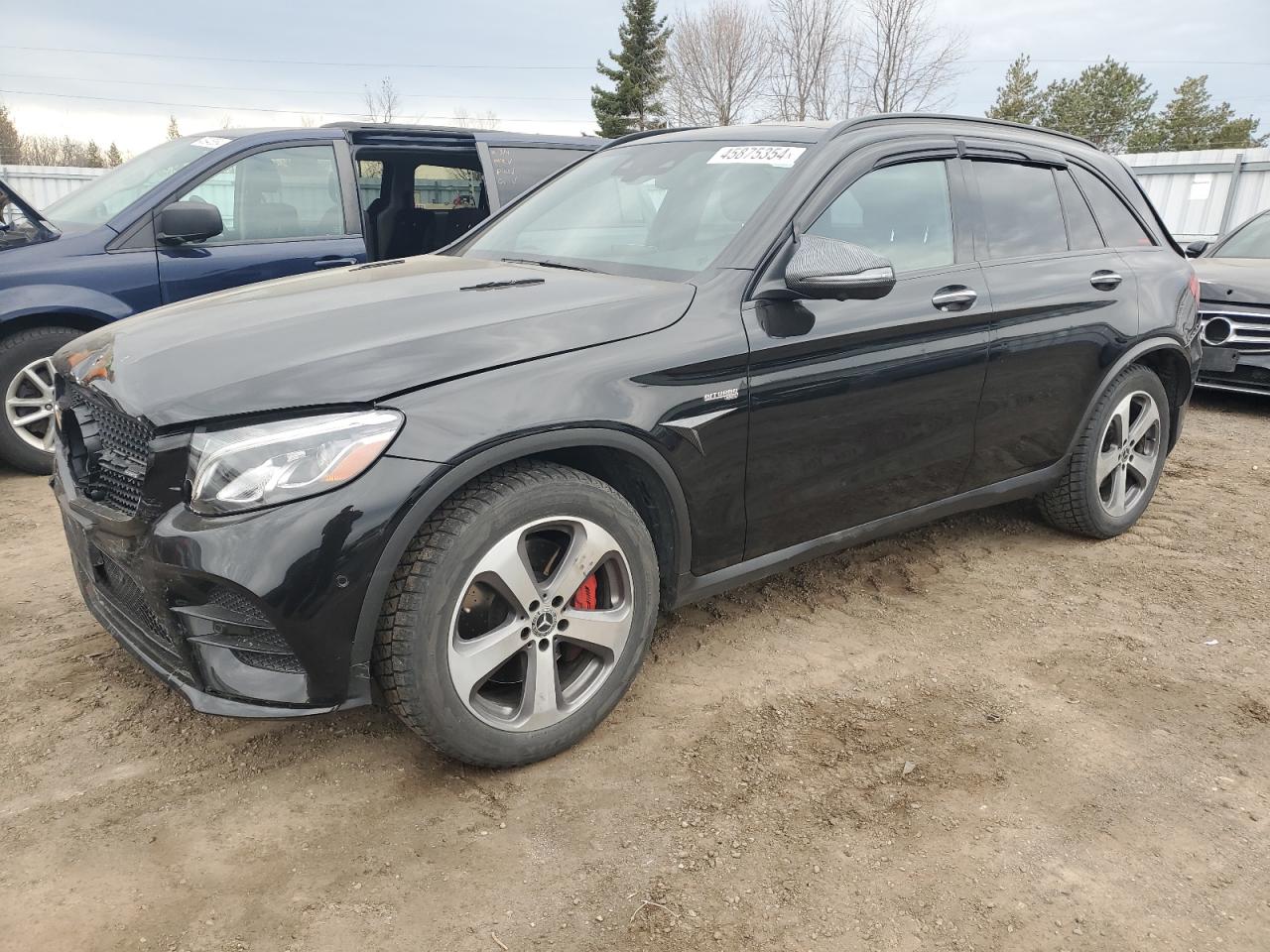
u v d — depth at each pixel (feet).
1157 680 9.66
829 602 11.39
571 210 11.29
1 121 164.55
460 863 6.79
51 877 6.53
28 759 7.90
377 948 5.98
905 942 6.11
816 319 9.12
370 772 7.85
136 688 9.05
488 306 8.09
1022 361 11.24
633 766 7.98
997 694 9.31
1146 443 13.96
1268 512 15.17
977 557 12.96
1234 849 7.11
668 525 8.54
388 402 6.74
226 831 7.07
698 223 9.70
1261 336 21.27
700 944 6.06
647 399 7.89
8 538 13.01
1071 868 6.85
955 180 11.07
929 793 7.68
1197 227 57.67
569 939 6.08
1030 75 190.08
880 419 9.85
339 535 6.49
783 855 6.91
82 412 7.99
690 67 156.15
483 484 7.20
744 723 8.68
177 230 15.37
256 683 6.84
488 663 7.34
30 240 15.23
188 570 6.49
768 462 8.96
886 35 134.41
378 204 20.71
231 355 7.19
